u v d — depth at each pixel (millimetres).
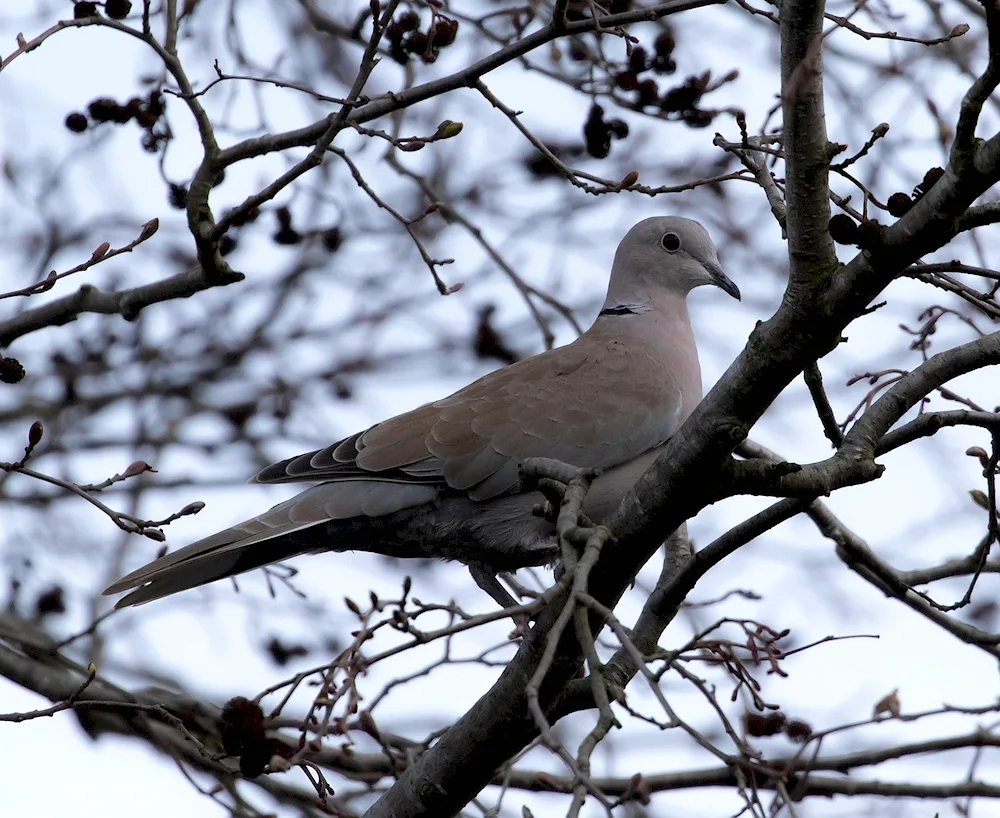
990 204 7219
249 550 10703
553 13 9320
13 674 11602
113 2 9578
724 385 7859
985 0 6266
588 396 11281
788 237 7582
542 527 10977
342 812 10531
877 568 10852
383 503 10727
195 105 9789
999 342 8648
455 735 8859
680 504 8086
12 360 8422
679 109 10852
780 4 7133
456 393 11562
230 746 6949
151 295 10484
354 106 9281
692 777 11922
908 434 8773
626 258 12773
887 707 10148
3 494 15398
